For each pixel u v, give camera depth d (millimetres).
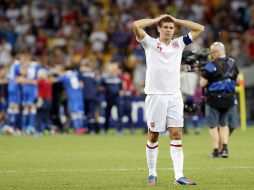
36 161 52562
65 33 111062
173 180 41625
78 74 84875
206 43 105000
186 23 39219
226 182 40594
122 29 112438
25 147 65375
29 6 115875
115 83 83750
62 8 116812
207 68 52969
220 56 53281
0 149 63219
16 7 115938
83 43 111250
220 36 62625
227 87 53188
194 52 53531
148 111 39375
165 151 60281
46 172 45688
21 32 112000
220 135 54469
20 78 82188
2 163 51125
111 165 49719
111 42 111250
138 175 44031
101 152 60062
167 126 39500
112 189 38156
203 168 47438
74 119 85438
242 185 39375
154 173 40094
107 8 118250
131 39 111062
